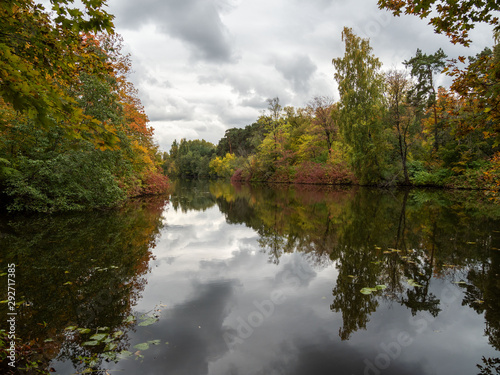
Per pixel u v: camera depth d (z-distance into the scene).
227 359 2.99
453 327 3.61
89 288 4.87
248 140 66.81
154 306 4.24
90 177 12.35
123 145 13.34
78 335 3.42
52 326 3.62
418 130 26.81
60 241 7.75
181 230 10.16
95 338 3.34
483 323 3.71
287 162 40.75
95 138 2.01
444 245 7.23
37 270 5.65
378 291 4.71
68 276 5.37
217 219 12.89
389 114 24.64
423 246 7.18
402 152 25.81
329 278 5.33
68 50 2.54
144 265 6.13
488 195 16.81
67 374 2.72
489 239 7.71
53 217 11.02
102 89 11.27
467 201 15.70
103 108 11.47
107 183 13.01
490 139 21.31
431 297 4.46
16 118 9.44
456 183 23.03
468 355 3.07
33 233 8.48
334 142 35.75
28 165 10.65
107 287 4.93
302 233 9.34
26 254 6.59
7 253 6.64
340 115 26.98
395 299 4.40
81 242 7.74
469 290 4.67
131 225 10.53
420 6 2.89
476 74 2.95
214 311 4.08
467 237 7.95
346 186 30.44
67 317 3.87
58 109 1.84
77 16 2.15
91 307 4.18
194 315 3.96
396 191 22.64
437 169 25.05
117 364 2.90
